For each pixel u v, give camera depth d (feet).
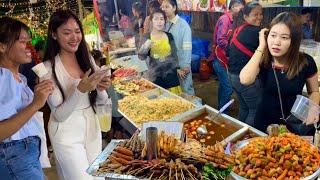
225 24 12.05
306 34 10.14
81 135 7.98
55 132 7.75
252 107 10.66
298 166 5.49
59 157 7.81
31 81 8.68
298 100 6.59
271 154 5.72
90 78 7.21
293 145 5.79
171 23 12.58
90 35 13.04
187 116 8.77
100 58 11.54
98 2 12.66
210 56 16.67
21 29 6.64
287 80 8.09
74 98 7.29
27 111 5.81
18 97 6.36
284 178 5.38
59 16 7.36
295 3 9.92
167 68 13.17
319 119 6.96
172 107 10.83
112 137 12.32
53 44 7.58
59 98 7.46
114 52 13.23
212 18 13.75
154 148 5.43
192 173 5.11
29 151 6.63
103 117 8.79
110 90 11.63
